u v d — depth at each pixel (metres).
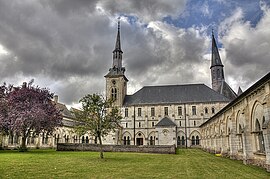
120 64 86.19
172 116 76.19
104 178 13.84
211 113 73.81
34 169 17.28
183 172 16.89
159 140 68.56
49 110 43.47
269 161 16.86
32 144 59.69
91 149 46.69
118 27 90.69
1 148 50.91
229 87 79.81
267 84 17.23
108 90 81.81
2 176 13.78
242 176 15.08
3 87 45.19
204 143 58.47
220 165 21.73
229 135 30.89
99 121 29.75
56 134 68.56
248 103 22.64
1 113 40.81
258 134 20.89
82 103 30.14
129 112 79.31
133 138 76.81
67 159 26.52
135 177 14.33
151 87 85.06
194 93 78.81
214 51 85.31
